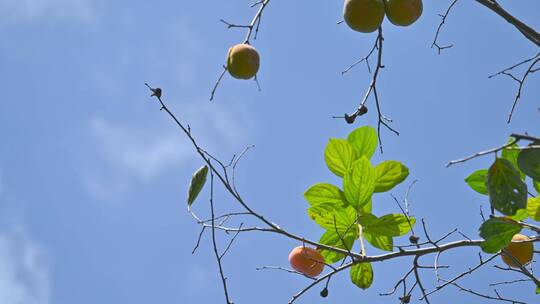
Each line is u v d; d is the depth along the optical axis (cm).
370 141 297
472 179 287
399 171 294
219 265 282
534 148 259
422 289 291
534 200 281
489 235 273
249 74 296
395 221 293
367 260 286
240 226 288
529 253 286
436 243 287
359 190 291
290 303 287
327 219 296
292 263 291
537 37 274
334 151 297
